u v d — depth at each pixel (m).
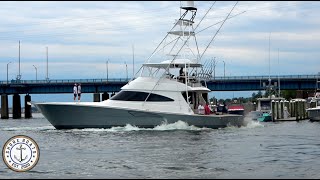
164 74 41.12
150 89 40.69
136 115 40.09
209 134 35.72
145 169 19.52
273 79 102.56
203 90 42.31
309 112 72.62
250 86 103.81
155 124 40.16
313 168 19.75
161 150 25.69
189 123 40.72
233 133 37.03
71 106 40.00
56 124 40.97
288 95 152.38
